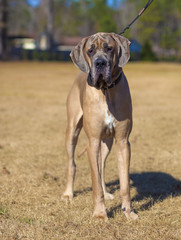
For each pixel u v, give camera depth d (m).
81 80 4.67
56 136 8.31
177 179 5.62
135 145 7.52
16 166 6.20
